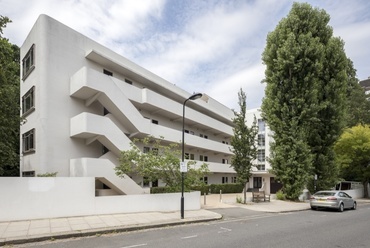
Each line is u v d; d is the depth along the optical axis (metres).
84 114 16.53
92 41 20.67
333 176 24.64
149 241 8.45
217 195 28.64
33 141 18.08
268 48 25.11
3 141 15.75
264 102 24.53
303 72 22.86
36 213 10.96
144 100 22.88
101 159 16.44
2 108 14.32
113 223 10.66
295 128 21.97
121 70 22.27
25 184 10.82
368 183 33.34
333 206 16.94
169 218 12.28
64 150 17.70
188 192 15.62
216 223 12.09
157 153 16.77
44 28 17.53
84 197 12.09
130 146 18.34
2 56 12.36
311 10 24.91
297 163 21.47
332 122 24.00
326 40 25.23
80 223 10.45
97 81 17.53
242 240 8.59
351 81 41.06
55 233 8.83
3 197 10.39
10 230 9.05
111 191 18.20
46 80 17.23
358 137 29.47
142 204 13.73
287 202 21.34
